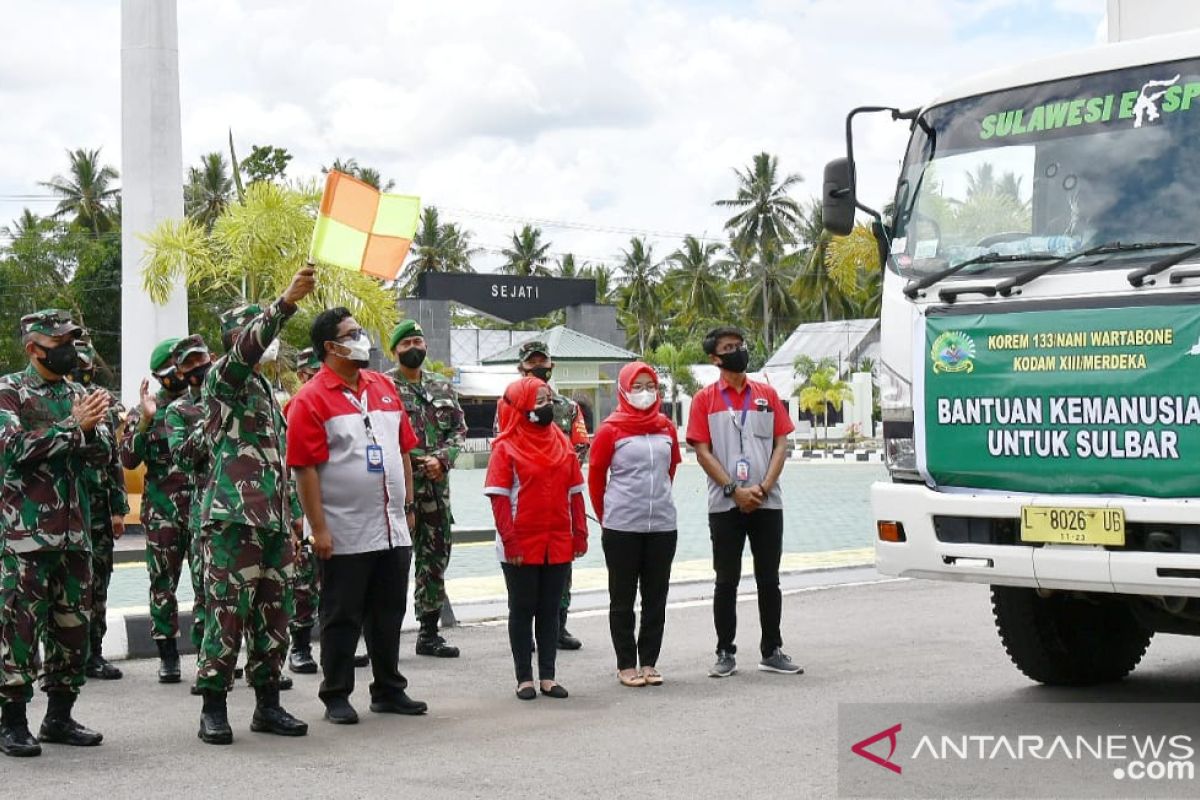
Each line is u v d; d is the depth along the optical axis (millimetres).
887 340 7391
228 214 22109
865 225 30469
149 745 7059
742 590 13125
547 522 8203
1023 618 7957
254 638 7250
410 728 7395
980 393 6898
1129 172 6699
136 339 19344
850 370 71250
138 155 19266
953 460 6988
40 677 7078
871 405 70000
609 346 56250
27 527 6770
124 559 17141
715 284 86688
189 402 8648
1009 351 6801
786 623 11109
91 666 9258
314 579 9297
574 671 9211
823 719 7379
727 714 7582
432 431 9969
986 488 6887
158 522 9109
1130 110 6793
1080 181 6828
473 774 6301
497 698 8258
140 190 19297
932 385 7078
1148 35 8164
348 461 7496
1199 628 7496
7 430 6660
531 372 10547
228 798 5941
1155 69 6773
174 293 19359
